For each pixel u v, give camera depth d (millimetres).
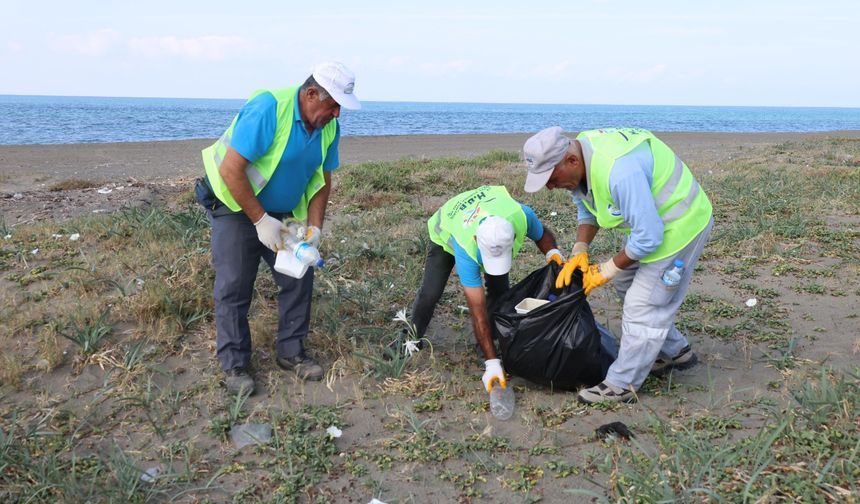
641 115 112062
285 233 3697
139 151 17938
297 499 3002
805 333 4688
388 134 32938
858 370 3896
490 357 3785
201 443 3480
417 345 4484
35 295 5172
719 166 13492
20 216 7762
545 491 3014
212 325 4816
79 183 10133
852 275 5891
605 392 3742
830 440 3078
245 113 3484
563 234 7559
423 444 3379
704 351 4457
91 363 4258
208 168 3781
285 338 4203
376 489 3053
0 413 3705
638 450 3256
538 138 3311
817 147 18578
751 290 5633
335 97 3506
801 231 7211
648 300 3535
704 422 3441
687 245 3453
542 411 3713
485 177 11164
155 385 4051
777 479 2836
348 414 3756
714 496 2662
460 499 2992
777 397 3742
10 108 72125
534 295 4160
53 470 3045
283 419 3652
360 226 7684
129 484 2994
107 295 5184
